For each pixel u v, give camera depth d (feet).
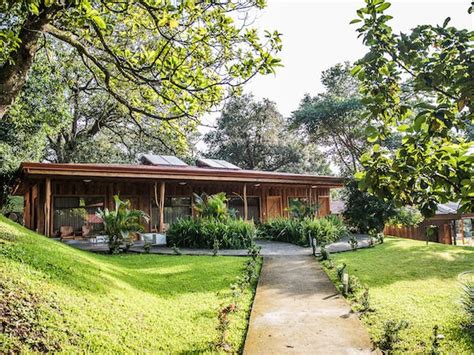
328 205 76.54
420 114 6.87
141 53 16.81
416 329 16.56
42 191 47.75
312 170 129.18
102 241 43.73
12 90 17.13
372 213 56.34
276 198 69.26
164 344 14.24
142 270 28.43
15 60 16.81
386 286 24.34
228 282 25.27
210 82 16.87
